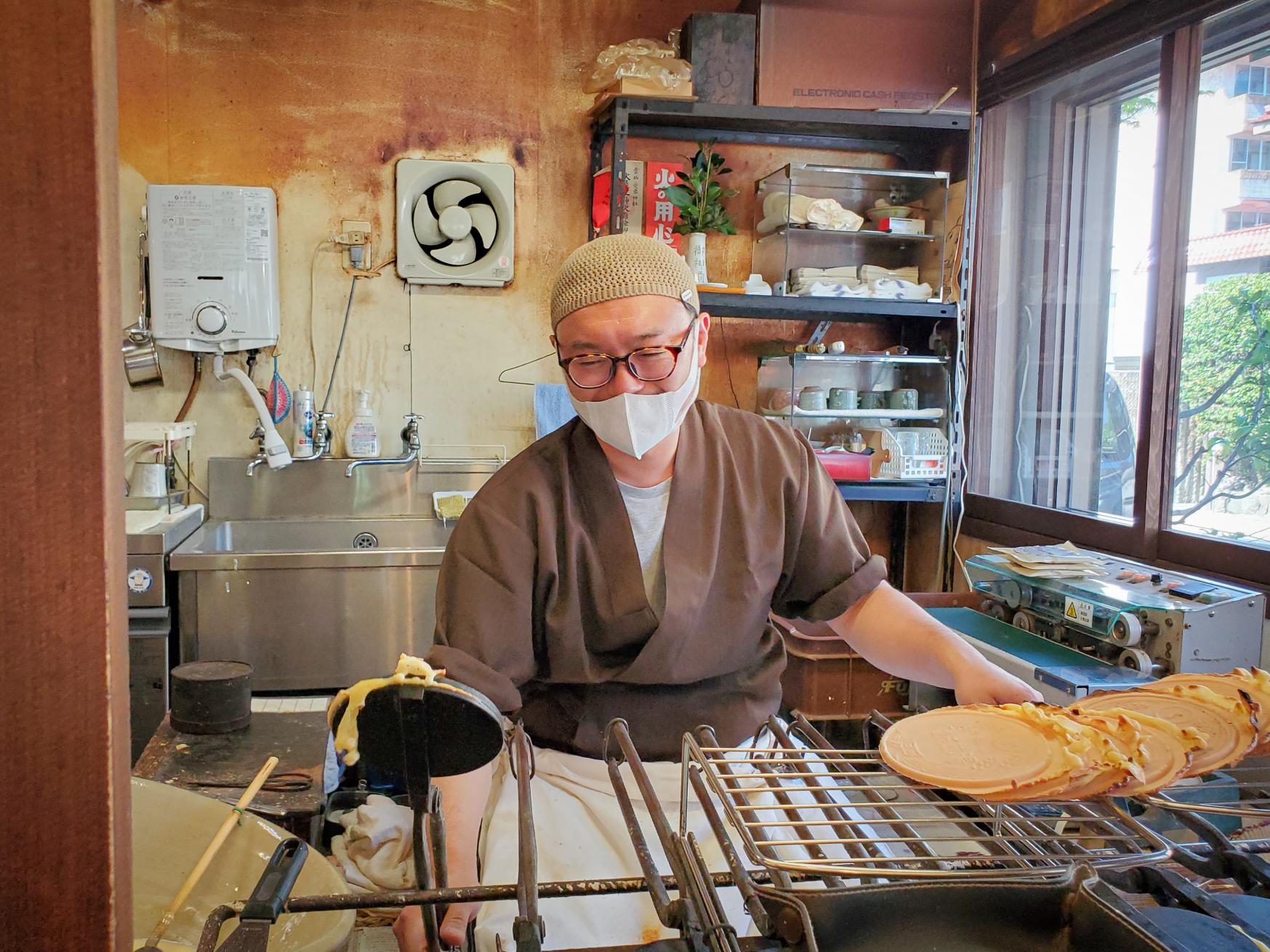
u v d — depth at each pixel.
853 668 2.44
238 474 2.89
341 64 2.87
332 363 2.96
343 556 2.50
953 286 2.86
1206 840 0.72
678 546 1.19
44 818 0.42
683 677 1.21
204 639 2.47
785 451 1.28
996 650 1.98
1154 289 2.23
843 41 2.76
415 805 0.68
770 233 2.99
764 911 0.59
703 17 2.69
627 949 0.58
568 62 2.99
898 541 3.27
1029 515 2.70
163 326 2.67
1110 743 0.73
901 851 1.12
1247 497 2.04
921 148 3.12
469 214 2.88
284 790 1.32
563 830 1.10
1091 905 0.58
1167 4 2.15
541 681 1.25
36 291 0.40
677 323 1.10
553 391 2.89
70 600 0.41
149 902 0.96
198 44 2.79
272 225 2.73
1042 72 2.58
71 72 0.39
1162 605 1.79
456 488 3.01
